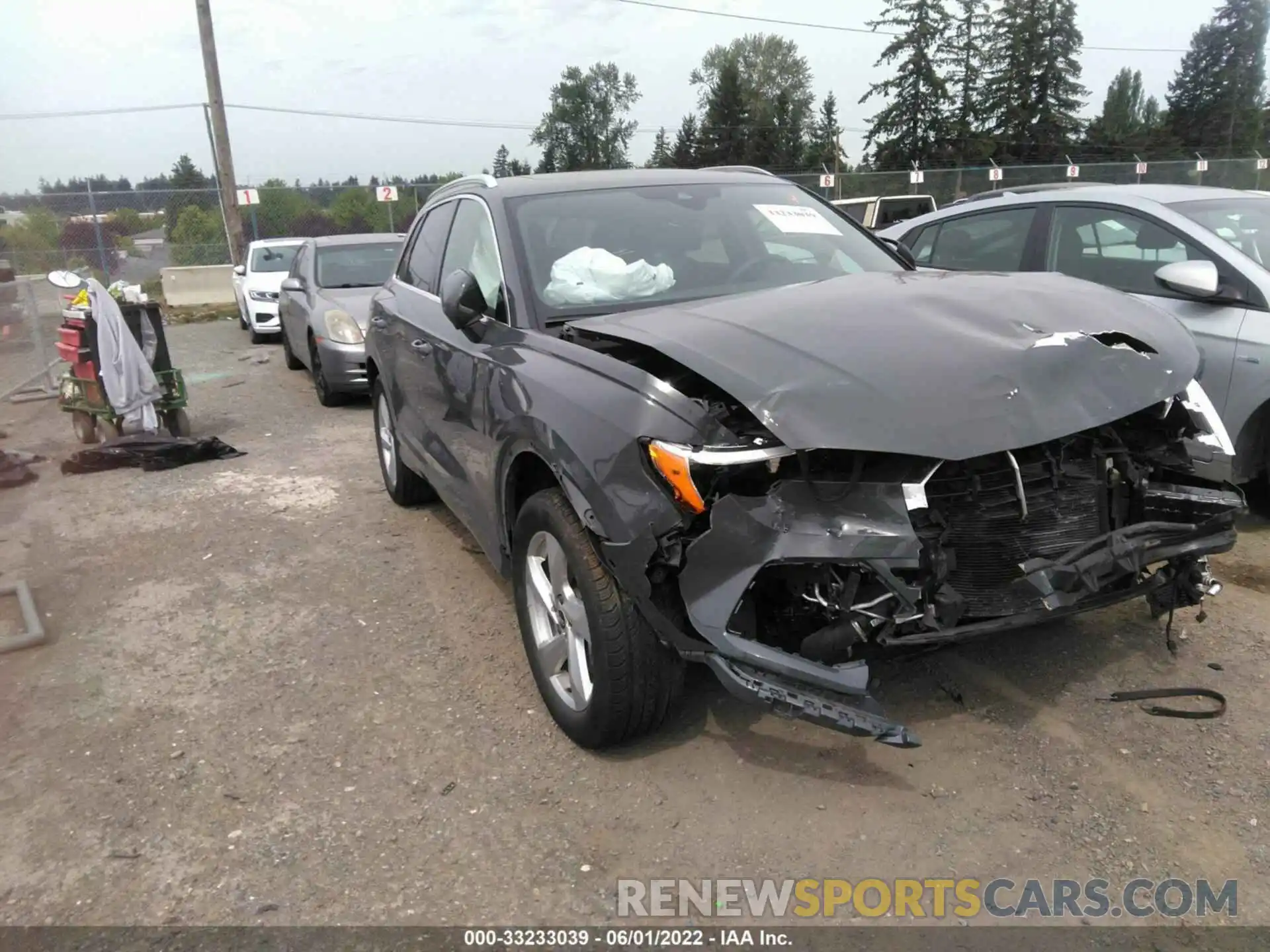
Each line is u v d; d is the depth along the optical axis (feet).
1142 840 8.87
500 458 11.48
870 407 8.60
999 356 9.25
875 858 8.85
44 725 11.91
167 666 13.33
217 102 71.51
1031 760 10.07
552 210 13.74
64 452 26.89
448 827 9.59
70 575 17.03
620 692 9.71
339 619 14.62
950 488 9.09
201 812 10.02
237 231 73.82
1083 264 18.57
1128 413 9.34
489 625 14.23
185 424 27.68
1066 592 9.29
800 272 13.39
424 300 16.08
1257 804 9.23
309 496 21.22
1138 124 239.91
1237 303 15.62
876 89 194.18
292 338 37.04
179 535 18.90
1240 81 221.87
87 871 9.20
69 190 75.51
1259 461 15.79
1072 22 191.42
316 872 9.04
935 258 21.85
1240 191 18.79
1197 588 10.73
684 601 8.70
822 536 8.42
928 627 8.79
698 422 8.81
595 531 9.20
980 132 193.88
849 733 8.49
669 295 12.62
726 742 10.70
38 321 37.37
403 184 84.58
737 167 16.42
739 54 286.87
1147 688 11.26
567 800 9.91
